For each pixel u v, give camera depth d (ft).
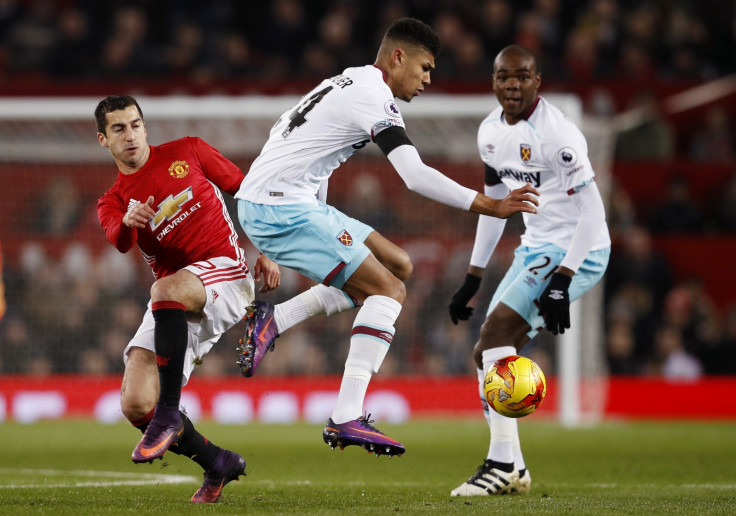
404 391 156.46
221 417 153.89
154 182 60.39
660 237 171.83
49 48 200.13
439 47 61.11
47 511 50.98
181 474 79.10
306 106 58.90
